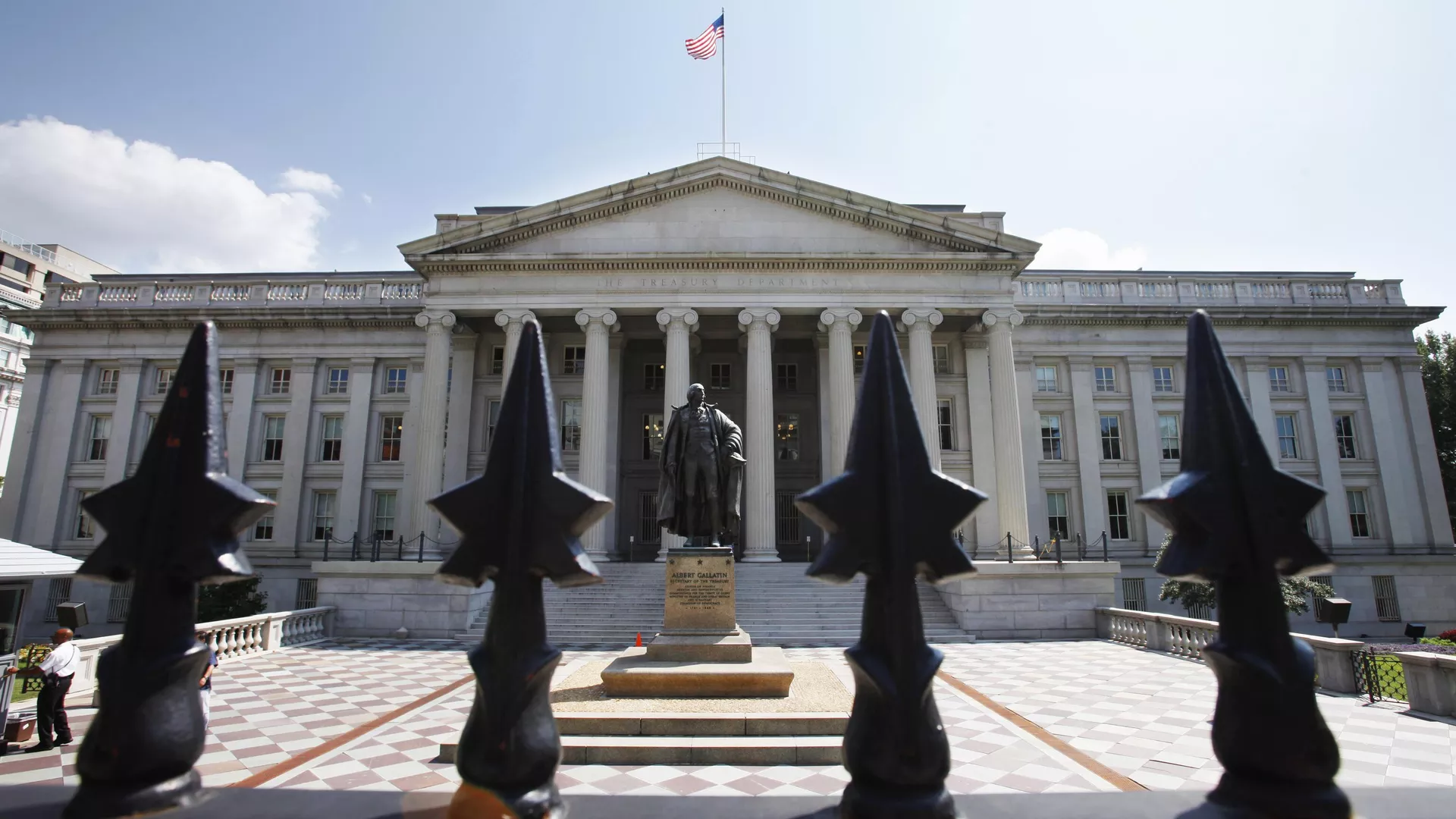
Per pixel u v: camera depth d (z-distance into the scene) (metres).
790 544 40.19
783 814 1.93
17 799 1.88
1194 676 16.88
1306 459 41.94
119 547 1.92
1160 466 41.56
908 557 1.98
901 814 1.83
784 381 42.03
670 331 34.62
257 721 12.45
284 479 41.38
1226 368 2.04
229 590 33.75
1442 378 47.09
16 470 41.41
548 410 2.12
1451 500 46.44
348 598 27.08
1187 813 1.81
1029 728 11.54
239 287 44.00
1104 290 43.81
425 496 33.06
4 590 15.60
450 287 35.31
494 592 2.02
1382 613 39.44
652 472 40.47
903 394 2.10
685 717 9.66
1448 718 12.41
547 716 2.00
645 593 27.83
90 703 14.65
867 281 35.16
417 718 12.46
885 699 1.92
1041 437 42.16
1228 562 1.90
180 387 2.00
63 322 42.88
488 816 1.86
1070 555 40.38
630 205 36.25
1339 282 44.12
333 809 1.89
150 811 1.80
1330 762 1.81
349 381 42.84
